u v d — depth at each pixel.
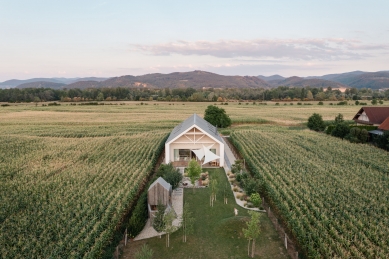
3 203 27.20
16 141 57.66
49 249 19.78
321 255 20.08
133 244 22.72
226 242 22.73
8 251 19.47
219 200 31.27
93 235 21.53
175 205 29.92
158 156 48.94
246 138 60.09
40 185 32.28
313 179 33.22
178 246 22.33
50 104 157.38
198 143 44.53
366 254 19.27
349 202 26.94
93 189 30.88
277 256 20.94
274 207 29.34
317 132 71.62
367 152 47.34
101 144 54.78
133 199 30.61
